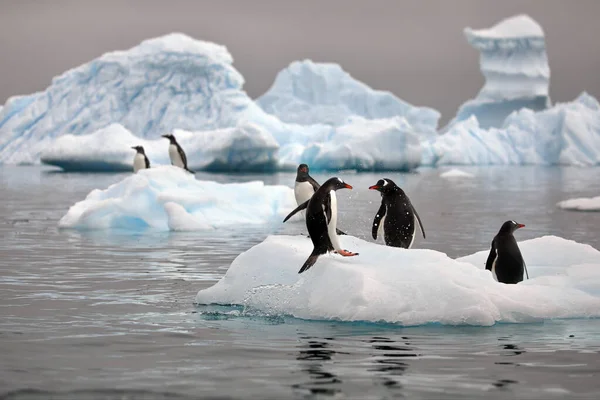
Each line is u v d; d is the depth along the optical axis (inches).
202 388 379.6
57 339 485.4
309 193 763.4
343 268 552.4
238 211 1386.6
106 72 4906.5
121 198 1300.4
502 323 526.6
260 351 452.1
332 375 401.4
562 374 403.9
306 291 556.7
